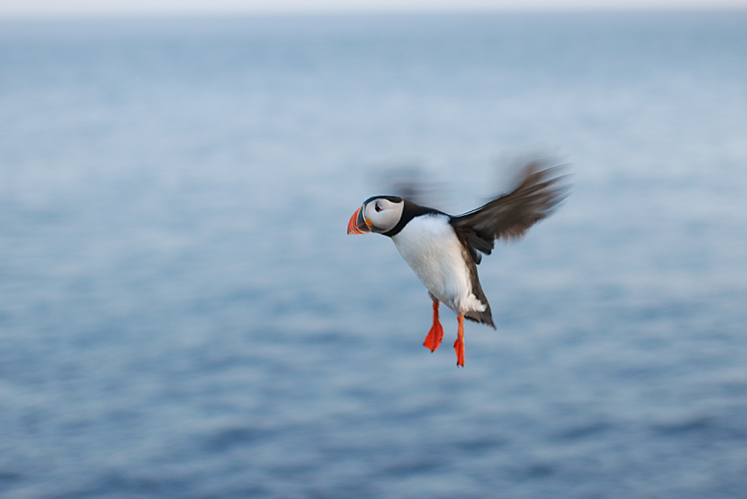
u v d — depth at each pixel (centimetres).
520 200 621
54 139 7881
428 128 8519
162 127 9094
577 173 5716
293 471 1878
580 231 4062
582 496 1759
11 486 1831
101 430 2070
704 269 3356
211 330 2770
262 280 3384
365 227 665
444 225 652
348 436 2034
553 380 2309
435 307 707
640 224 4181
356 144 7462
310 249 3884
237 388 2311
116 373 2405
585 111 9981
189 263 3659
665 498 1736
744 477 1805
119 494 1803
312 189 5409
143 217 4619
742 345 2522
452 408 2159
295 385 2323
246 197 5172
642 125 8350
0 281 3362
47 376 2394
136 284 3328
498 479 1827
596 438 1991
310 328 2784
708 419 2052
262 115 10419
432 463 1902
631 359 2441
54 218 4544
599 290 3123
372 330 2755
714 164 5900
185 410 2183
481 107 10781
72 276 3431
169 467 1902
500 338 2652
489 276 3369
